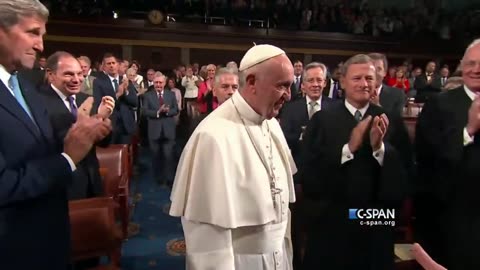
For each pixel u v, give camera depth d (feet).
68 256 4.61
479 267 5.56
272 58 4.35
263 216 4.42
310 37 43.91
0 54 3.95
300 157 6.81
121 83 17.94
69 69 8.01
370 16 50.21
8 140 3.92
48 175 3.95
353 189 5.84
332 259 6.07
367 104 6.31
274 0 48.57
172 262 10.36
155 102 19.29
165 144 19.34
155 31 40.42
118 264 7.37
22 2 3.89
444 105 6.08
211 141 4.33
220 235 4.21
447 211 5.82
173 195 4.49
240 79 4.65
